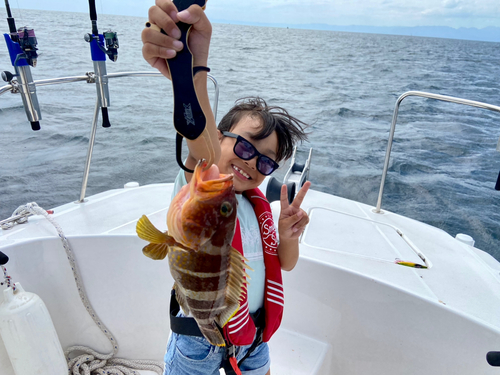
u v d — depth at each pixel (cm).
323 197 314
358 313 198
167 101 934
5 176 543
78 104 859
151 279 212
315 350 205
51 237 196
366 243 243
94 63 208
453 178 631
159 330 217
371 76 1623
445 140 802
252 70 1511
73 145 660
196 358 132
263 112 138
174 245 87
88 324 211
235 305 98
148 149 660
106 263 207
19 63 175
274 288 143
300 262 206
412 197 568
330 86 1322
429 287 200
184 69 74
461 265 223
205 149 91
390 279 205
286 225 141
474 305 188
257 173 137
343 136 805
